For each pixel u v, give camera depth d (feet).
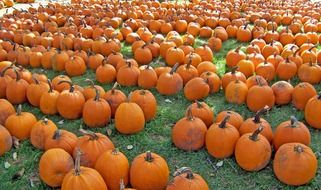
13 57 23.67
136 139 16.14
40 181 13.82
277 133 14.51
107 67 20.93
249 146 13.69
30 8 35.09
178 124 15.31
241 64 21.02
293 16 31.96
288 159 13.12
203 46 23.31
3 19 31.12
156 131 16.85
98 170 12.82
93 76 22.20
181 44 25.50
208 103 18.86
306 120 16.84
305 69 20.35
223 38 28.02
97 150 13.52
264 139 13.91
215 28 30.04
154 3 36.37
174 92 19.48
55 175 13.12
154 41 25.20
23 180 14.03
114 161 12.76
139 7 34.73
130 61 21.22
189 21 31.19
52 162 13.08
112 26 30.68
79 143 13.79
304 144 14.23
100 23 29.86
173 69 19.51
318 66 20.44
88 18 30.78
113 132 16.58
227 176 14.06
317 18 32.58
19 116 15.87
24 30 28.40
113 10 34.04
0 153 15.02
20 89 18.72
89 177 11.69
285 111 18.19
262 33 27.50
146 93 17.29
